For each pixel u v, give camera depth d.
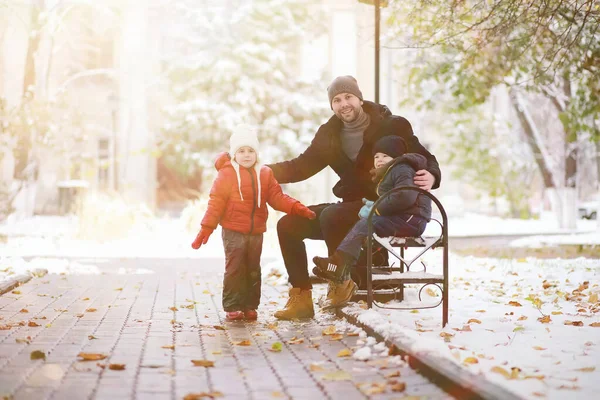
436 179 7.33
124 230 19.77
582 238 21.12
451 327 6.77
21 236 19.97
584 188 36.31
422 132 35.59
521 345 5.96
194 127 32.28
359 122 8.06
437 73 14.36
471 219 33.62
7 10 28.31
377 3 10.89
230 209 7.63
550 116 28.30
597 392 4.50
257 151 7.82
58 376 4.92
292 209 7.74
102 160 34.34
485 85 12.67
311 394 4.56
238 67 32.47
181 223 20.81
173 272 12.73
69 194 31.62
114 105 30.69
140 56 35.25
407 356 5.30
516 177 32.69
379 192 7.14
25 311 7.95
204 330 6.96
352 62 36.22
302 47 36.28
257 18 33.56
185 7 33.84
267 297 9.55
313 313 7.68
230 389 4.68
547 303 8.55
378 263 8.11
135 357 5.61
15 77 31.73
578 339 6.23
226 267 7.68
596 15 10.09
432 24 10.45
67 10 28.19
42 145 25.75
